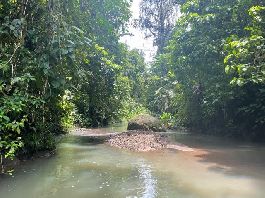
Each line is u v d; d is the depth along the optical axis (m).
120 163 7.25
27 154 7.73
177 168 6.75
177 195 4.92
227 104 12.27
